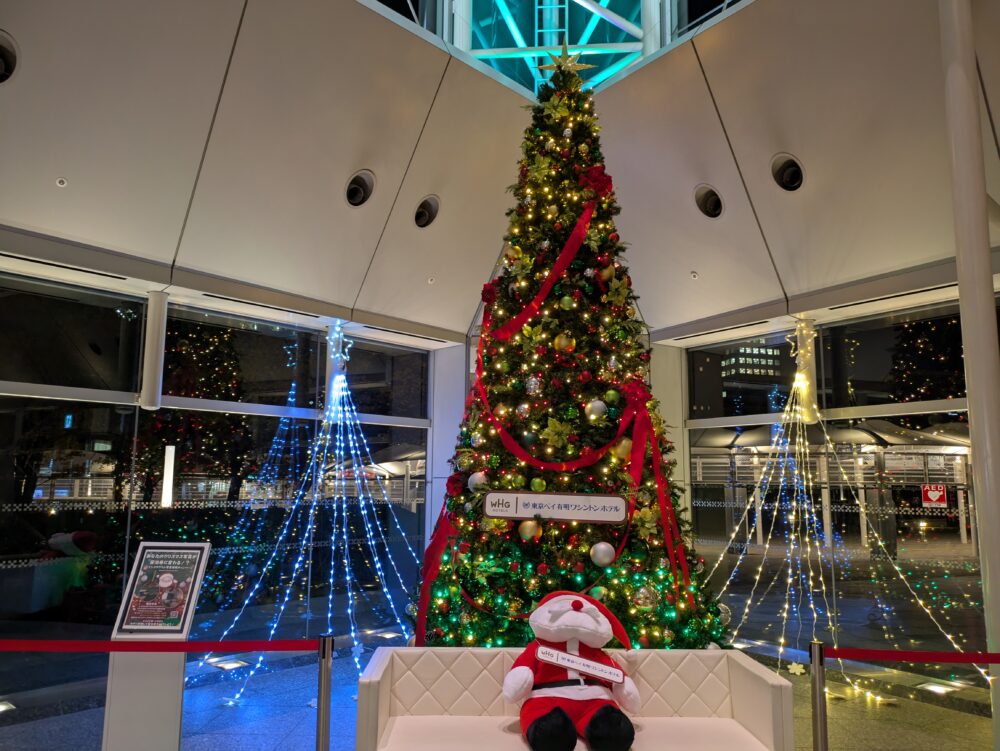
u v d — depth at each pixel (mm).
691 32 4996
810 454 6512
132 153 4531
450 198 6223
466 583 3852
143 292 5500
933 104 4379
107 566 5340
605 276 3895
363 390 7266
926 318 5734
